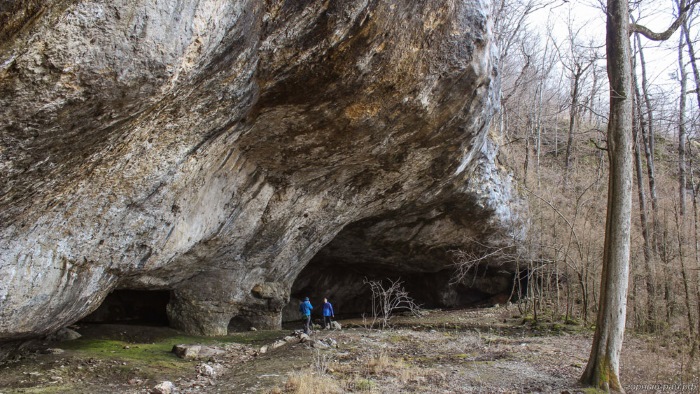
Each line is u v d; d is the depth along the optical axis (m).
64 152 5.16
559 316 16.27
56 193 5.77
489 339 12.45
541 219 18.88
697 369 8.40
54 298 6.87
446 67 9.07
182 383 7.48
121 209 7.08
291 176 10.62
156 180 7.18
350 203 12.69
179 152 7.15
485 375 8.27
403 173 12.12
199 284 11.88
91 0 4.00
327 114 8.72
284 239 12.21
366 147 10.22
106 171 6.23
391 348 10.75
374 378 7.82
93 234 6.94
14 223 5.62
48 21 3.86
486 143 16.36
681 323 13.33
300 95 8.02
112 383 7.31
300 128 8.95
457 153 12.13
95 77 4.49
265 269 12.88
